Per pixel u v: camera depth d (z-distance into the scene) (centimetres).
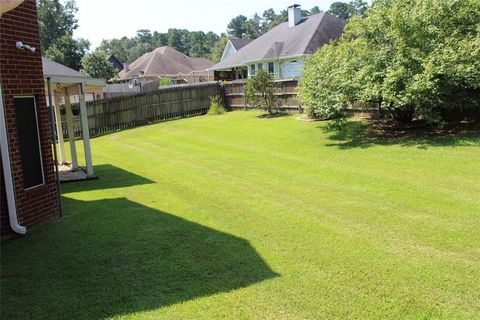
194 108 2425
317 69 1244
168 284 436
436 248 494
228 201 736
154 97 2292
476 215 591
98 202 777
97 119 2114
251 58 3250
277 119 1764
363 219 604
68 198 821
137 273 464
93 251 533
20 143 625
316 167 948
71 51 4772
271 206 693
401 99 1053
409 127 1257
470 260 460
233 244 536
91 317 380
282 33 3312
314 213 645
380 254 485
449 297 388
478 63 987
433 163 880
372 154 1013
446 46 1034
